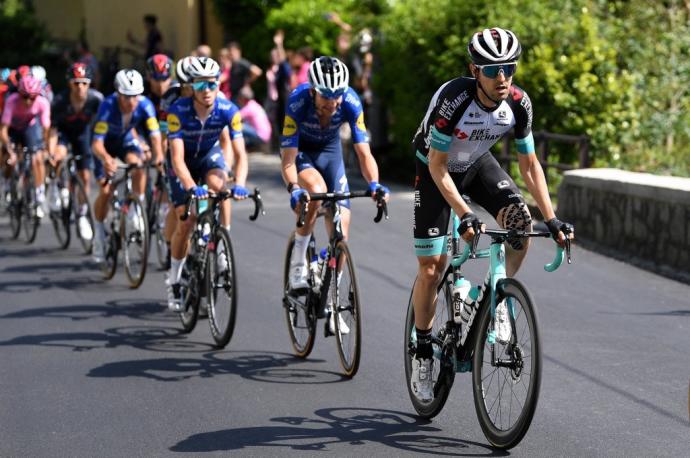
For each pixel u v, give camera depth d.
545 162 39.81
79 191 34.50
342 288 20.91
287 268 22.84
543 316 24.59
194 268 24.00
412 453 16.25
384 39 48.22
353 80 53.41
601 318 24.36
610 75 40.62
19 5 96.56
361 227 36.53
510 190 17.19
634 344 22.22
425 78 44.34
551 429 17.25
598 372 20.33
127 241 29.64
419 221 17.36
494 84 15.75
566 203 34.84
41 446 16.94
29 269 32.34
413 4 45.44
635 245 30.94
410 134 45.44
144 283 30.16
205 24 75.88
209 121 24.16
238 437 17.17
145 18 71.75
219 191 22.91
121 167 29.38
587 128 41.16
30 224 36.81
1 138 36.03
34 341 23.70
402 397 19.22
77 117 34.00
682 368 20.58
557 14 41.91
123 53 84.88
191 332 24.50
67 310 26.84
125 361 21.98
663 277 28.66
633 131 41.25
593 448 16.36
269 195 44.47
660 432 17.08
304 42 63.00
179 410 18.64
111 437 17.30
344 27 54.16
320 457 16.17
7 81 38.72
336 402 18.95
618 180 31.53
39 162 35.81
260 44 66.56
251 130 55.94
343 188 22.31
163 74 29.50
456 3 42.94
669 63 42.91
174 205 24.50
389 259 31.58
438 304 18.20
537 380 15.12
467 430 17.34
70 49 94.69
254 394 19.52
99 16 91.75
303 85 21.56
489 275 16.48
